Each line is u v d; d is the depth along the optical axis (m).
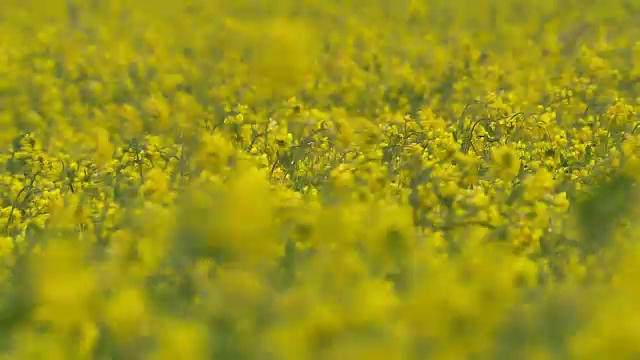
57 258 7.82
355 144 12.59
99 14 29.00
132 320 6.95
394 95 17.73
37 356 6.78
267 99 17.19
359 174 10.02
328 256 7.91
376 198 9.73
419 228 8.82
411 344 6.34
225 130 13.84
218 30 25.31
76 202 9.93
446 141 11.38
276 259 8.24
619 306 6.38
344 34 24.06
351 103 17.19
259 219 7.96
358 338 6.36
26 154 13.42
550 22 25.61
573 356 6.27
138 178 11.61
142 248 8.49
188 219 8.53
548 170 11.45
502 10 28.44
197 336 6.41
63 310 6.96
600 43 20.69
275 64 17.42
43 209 10.68
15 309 7.90
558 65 19.59
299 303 7.09
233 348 6.89
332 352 6.19
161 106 15.28
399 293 7.42
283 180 11.06
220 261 8.24
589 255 8.59
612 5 28.00
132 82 19.56
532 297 7.34
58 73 20.83
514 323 6.90
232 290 7.54
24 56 22.06
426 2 29.50
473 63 20.20
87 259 8.51
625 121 13.48
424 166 10.71
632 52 20.23
